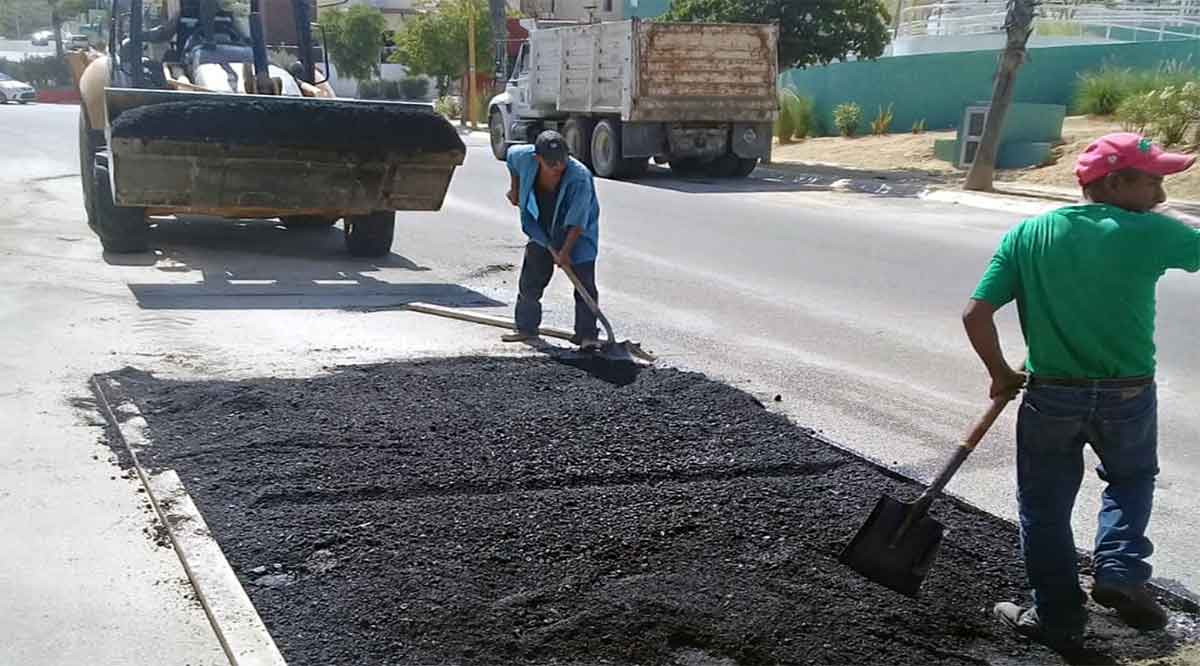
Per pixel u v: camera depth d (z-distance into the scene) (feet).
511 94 84.79
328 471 16.07
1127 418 11.66
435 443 17.37
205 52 36.86
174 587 12.97
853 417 20.70
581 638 11.89
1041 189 63.87
